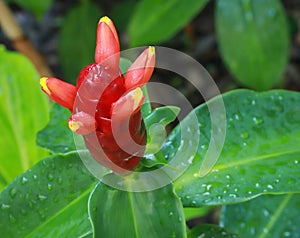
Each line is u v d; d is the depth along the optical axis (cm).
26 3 123
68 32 134
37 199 62
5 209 62
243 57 114
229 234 66
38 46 160
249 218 74
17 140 75
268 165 62
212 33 158
